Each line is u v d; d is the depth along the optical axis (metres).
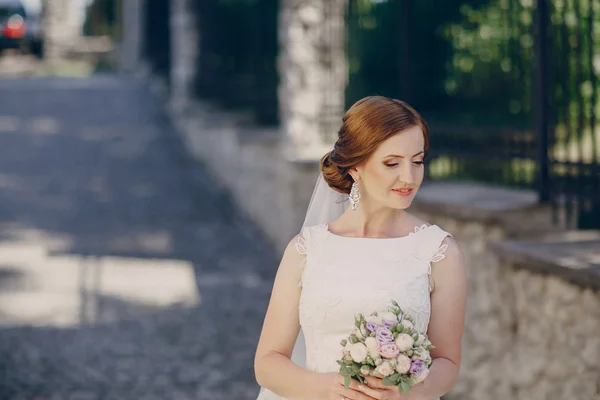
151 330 6.87
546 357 4.55
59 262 8.79
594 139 4.77
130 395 5.65
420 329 2.79
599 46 6.02
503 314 5.01
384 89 8.27
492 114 7.20
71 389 5.72
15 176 13.03
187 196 12.26
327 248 2.89
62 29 35.16
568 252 4.46
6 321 6.94
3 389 5.68
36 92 21.92
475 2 7.44
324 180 3.05
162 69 23.95
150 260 9.03
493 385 5.10
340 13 8.84
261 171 10.37
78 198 11.85
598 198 4.82
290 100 8.91
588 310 4.18
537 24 5.11
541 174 5.21
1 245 9.34
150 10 24.08
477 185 6.36
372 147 2.72
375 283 2.79
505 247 4.73
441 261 2.84
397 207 2.78
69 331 6.78
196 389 5.78
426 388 2.69
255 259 9.28
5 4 29.12
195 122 15.20
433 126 6.46
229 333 6.86
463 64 7.44
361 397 2.65
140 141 16.22
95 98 21.33
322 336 2.85
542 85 5.14
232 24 14.66
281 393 2.87
